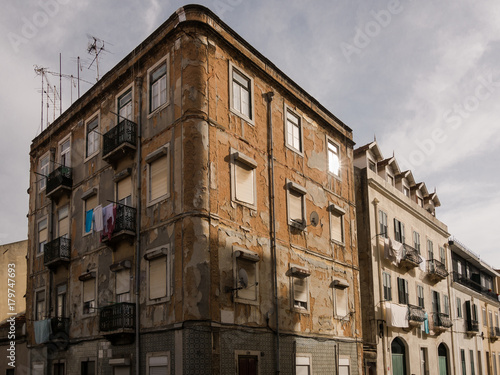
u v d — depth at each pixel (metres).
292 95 22.52
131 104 20.31
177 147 17.58
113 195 20.34
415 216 33.38
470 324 39.22
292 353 19.25
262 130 20.31
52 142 25.80
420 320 28.94
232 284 17.16
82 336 20.48
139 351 17.14
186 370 15.27
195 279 16.02
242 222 18.25
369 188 27.66
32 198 26.80
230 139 18.52
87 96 23.23
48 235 24.44
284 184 20.95
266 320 18.33
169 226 17.17
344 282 23.34
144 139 19.22
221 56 18.94
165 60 19.00
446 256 37.94
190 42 18.06
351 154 26.83
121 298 18.80
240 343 16.95
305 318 20.44
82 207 22.28
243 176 18.80
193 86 17.64
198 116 17.41
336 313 22.56
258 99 20.47
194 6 18.28
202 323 15.70
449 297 36.69
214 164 17.56
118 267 18.67
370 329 25.58
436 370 31.77
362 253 26.73
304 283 20.83
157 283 17.20
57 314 22.73
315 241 22.19
